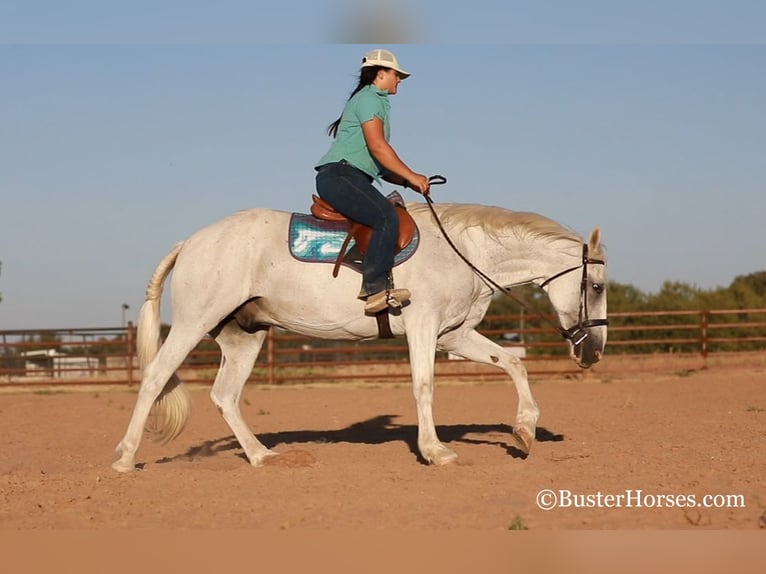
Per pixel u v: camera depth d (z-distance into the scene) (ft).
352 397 56.54
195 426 41.70
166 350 25.18
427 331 24.82
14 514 20.51
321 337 25.96
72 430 40.50
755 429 35.19
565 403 49.34
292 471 24.70
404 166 24.06
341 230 25.02
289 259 24.90
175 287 25.27
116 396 60.44
